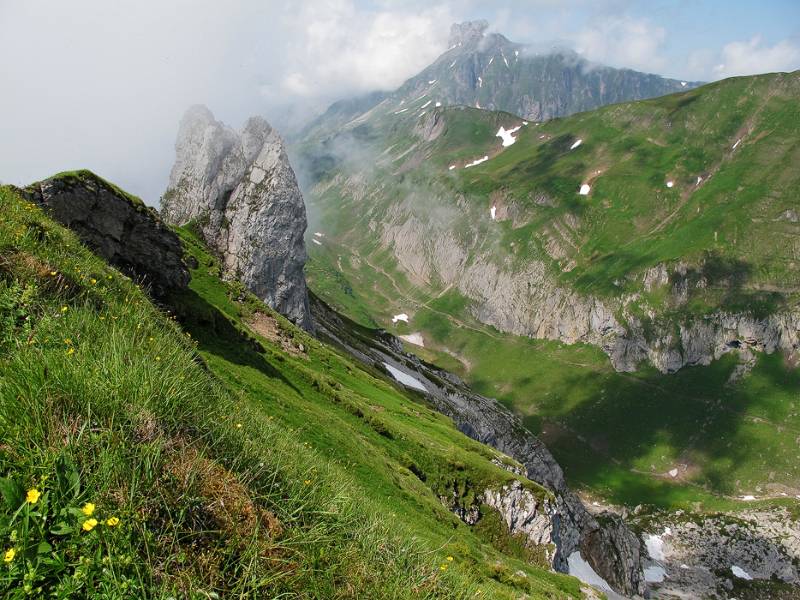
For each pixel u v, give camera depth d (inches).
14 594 194.7
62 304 440.1
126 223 1686.8
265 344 2691.9
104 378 311.0
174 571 243.6
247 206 4367.6
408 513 1381.6
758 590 6230.3
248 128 4525.1
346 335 5959.6
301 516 356.5
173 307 1759.4
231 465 346.3
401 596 336.5
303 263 4594.0
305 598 285.7
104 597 209.9
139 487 260.8
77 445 255.0
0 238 515.8
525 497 2603.3
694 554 6884.8
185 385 385.7
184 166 4557.1
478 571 998.4
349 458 1462.8
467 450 3046.3
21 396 265.4
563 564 2731.3
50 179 1477.6
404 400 3663.9
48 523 225.3
